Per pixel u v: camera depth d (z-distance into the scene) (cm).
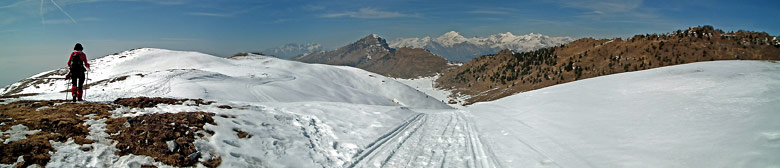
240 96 3856
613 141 976
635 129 1073
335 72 12825
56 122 748
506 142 1125
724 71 2431
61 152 620
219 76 4997
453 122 1730
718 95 1463
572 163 820
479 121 1758
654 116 1224
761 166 613
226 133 866
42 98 1289
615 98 1909
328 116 1452
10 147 584
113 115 892
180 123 842
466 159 898
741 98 1316
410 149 1020
